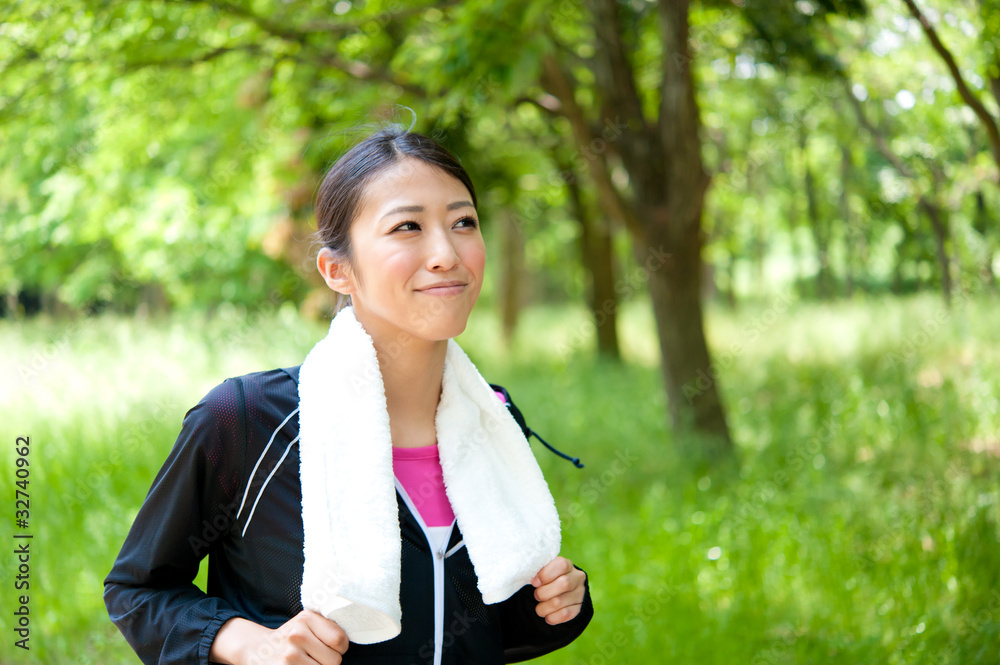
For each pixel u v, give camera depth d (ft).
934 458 16.80
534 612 5.04
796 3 19.61
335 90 21.22
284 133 24.75
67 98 19.11
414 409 4.81
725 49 22.56
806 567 12.81
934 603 10.95
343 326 4.70
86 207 30.96
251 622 4.17
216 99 22.76
